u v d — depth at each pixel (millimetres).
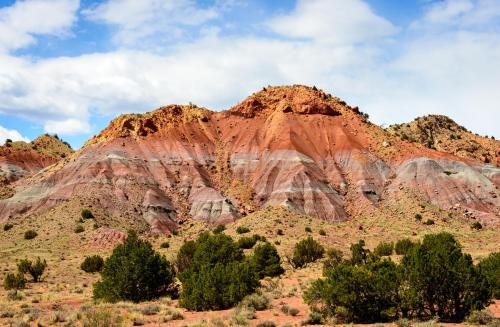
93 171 123938
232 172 138000
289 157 134000
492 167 136875
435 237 37031
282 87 173750
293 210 111438
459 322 21312
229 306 29516
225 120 161125
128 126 146125
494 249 67938
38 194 122062
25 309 29594
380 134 150500
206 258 43375
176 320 25516
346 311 22484
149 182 125750
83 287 50500
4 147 194250
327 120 153250
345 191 125125
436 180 122062
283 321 23719
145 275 36000
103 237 89562
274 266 51562
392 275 23062
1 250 86750
